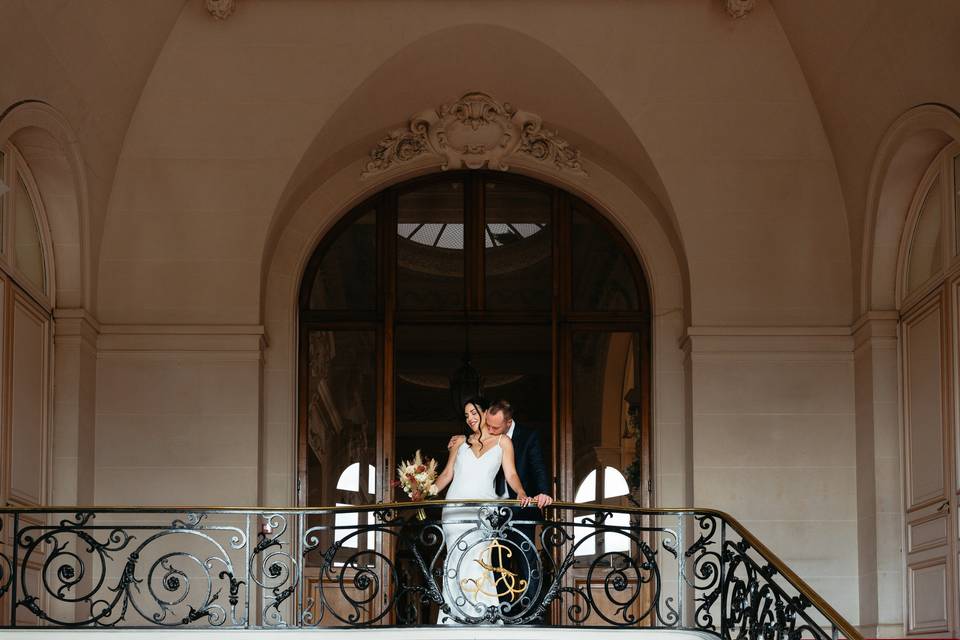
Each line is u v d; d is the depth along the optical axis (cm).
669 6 1076
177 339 1102
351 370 1189
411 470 856
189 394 1095
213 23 1084
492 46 1107
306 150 1119
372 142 1200
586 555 1158
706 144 1125
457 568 819
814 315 1120
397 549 1147
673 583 1129
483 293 1205
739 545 830
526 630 806
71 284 1065
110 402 1090
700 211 1131
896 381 1062
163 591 1057
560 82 1129
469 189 1226
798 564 1084
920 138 988
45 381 1026
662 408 1162
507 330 1279
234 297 1113
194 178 1122
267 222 1123
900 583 1034
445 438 1270
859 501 1089
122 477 1077
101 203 1102
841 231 1130
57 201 1045
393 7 1075
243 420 1093
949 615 941
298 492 1152
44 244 1051
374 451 1173
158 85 1102
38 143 995
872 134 1049
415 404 1271
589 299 1208
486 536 833
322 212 1195
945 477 962
